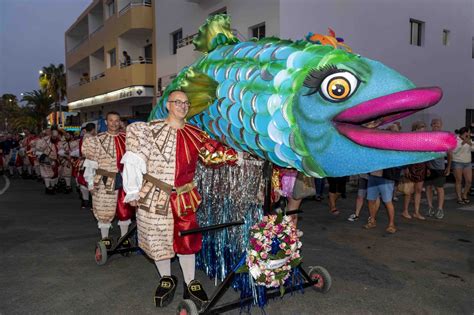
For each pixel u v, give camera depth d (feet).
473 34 54.75
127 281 14.08
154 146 10.83
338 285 13.73
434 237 19.88
